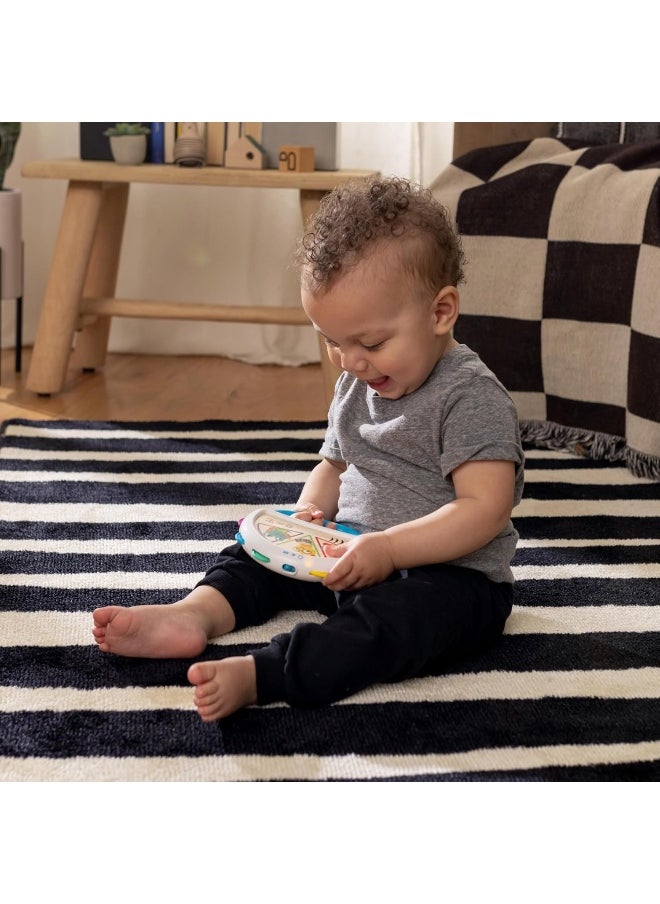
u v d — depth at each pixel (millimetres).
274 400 1877
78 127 2189
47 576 1034
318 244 849
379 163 2166
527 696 828
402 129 2141
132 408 1775
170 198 2211
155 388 1935
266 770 721
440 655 862
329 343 889
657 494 1366
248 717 782
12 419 1616
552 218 1515
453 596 849
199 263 2246
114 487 1325
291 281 2232
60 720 769
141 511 1241
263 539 910
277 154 1815
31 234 2211
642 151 1535
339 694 800
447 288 873
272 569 897
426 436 898
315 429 1646
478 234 1564
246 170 1741
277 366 2193
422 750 748
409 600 823
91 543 1129
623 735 775
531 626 960
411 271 843
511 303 1554
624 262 1447
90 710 785
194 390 1933
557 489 1376
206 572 1002
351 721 781
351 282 834
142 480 1359
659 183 1422
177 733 759
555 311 1524
